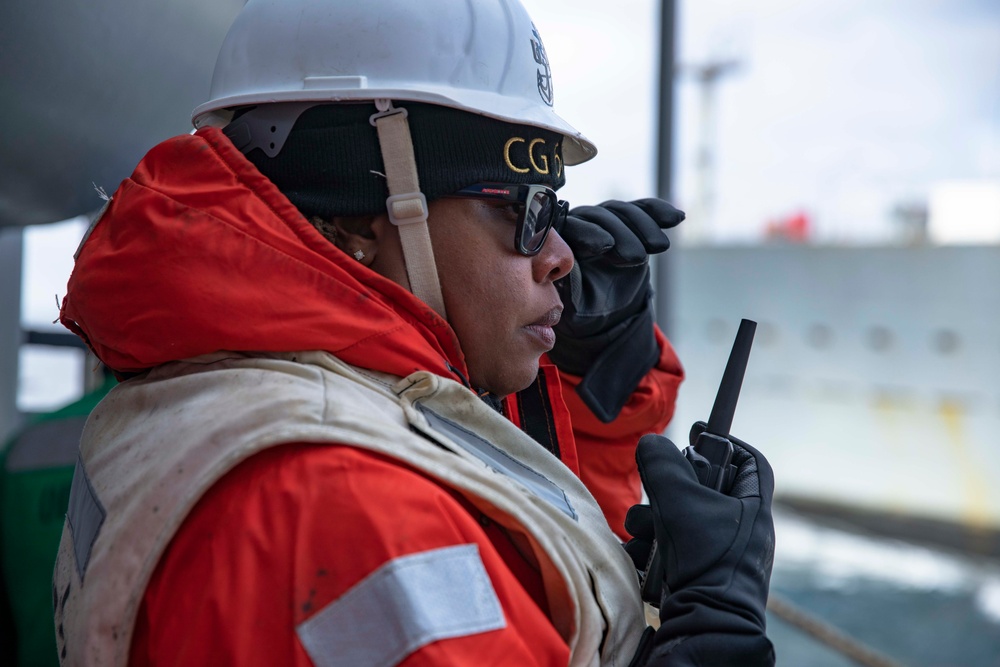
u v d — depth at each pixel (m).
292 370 0.66
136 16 1.31
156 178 0.73
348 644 0.55
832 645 3.31
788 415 10.42
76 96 1.33
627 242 1.00
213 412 0.64
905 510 9.71
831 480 10.07
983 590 7.46
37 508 1.51
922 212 10.30
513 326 0.80
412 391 0.68
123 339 0.69
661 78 3.76
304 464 0.60
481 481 0.64
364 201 0.75
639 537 0.80
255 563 0.57
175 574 0.60
